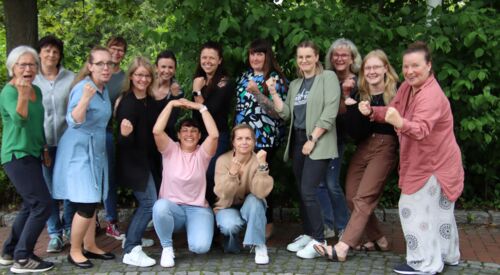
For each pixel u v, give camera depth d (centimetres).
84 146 475
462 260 499
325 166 498
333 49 519
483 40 572
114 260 504
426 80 439
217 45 530
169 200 492
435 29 601
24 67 443
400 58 590
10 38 697
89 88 449
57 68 526
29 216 472
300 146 510
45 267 477
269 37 597
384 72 481
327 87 491
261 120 523
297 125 508
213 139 495
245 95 529
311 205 499
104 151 491
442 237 461
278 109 512
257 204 484
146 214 495
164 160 505
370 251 523
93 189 475
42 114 479
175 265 487
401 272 458
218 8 575
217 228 534
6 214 652
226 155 504
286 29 575
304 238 526
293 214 645
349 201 516
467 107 607
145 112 496
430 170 446
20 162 464
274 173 641
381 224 633
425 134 421
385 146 489
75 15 909
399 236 582
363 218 489
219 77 534
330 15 602
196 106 500
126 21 885
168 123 525
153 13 845
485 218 632
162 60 522
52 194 502
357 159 509
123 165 495
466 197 675
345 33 601
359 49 593
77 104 466
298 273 463
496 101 607
